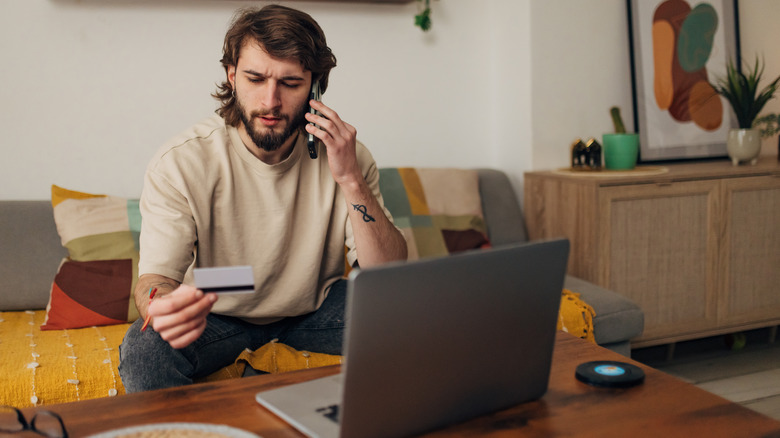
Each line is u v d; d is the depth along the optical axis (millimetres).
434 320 776
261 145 1386
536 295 873
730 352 2623
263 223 1503
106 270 1923
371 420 771
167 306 916
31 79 2162
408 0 2496
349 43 2506
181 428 809
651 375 1033
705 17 2799
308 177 1558
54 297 1853
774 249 2561
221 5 2324
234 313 1516
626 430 846
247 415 895
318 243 1549
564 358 1114
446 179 2436
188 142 1448
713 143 2844
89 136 2244
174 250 1293
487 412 893
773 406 2074
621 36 2686
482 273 800
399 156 2643
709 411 899
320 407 901
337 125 1411
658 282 2365
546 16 2527
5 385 1414
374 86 2566
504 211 2518
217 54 2342
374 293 716
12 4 2113
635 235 2303
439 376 811
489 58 2734
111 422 872
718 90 2770
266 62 1315
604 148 2506
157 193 1367
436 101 2670
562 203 2375
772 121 2713
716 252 2447
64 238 2002
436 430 845
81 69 2207
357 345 727
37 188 2213
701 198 2398
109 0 2203
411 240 2242
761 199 2516
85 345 1650
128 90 2264
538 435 834
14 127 2164
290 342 1609
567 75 2596
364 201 1461
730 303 2504
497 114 2758
